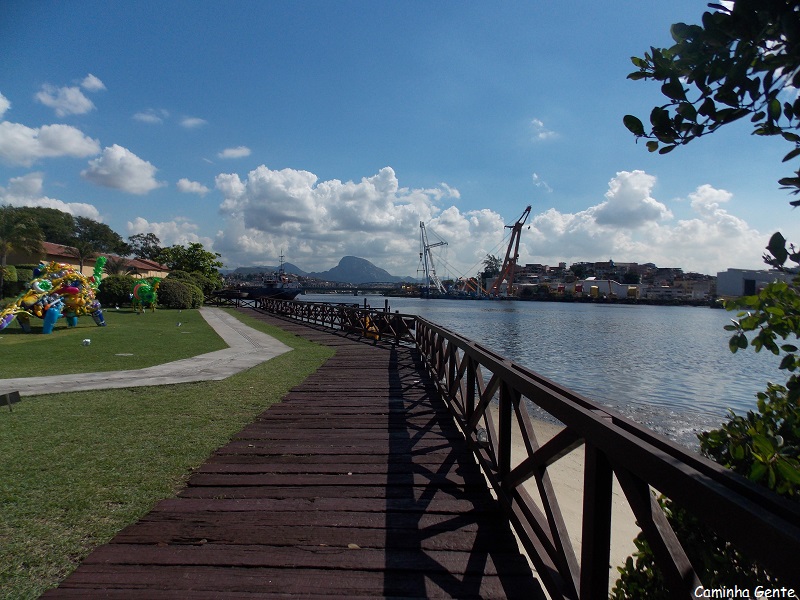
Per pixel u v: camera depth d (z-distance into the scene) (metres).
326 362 10.16
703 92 1.54
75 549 2.70
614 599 2.29
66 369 8.59
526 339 27.67
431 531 2.97
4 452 4.20
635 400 12.19
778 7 1.28
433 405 6.25
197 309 33.41
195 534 2.89
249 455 4.30
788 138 1.55
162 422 5.26
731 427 2.32
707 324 49.53
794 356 1.93
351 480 3.75
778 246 1.82
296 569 2.55
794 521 1.02
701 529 2.01
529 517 2.62
